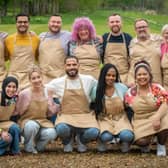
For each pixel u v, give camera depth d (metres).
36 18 53.12
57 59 8.87
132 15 59.88
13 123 7.83
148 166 7.21
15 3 60.97
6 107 7.83
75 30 8.81
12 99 7.86
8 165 7.25
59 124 7.87
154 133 7.76
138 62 8.18
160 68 8.67
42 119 8.04
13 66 8.91
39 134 7.98
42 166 7.20
